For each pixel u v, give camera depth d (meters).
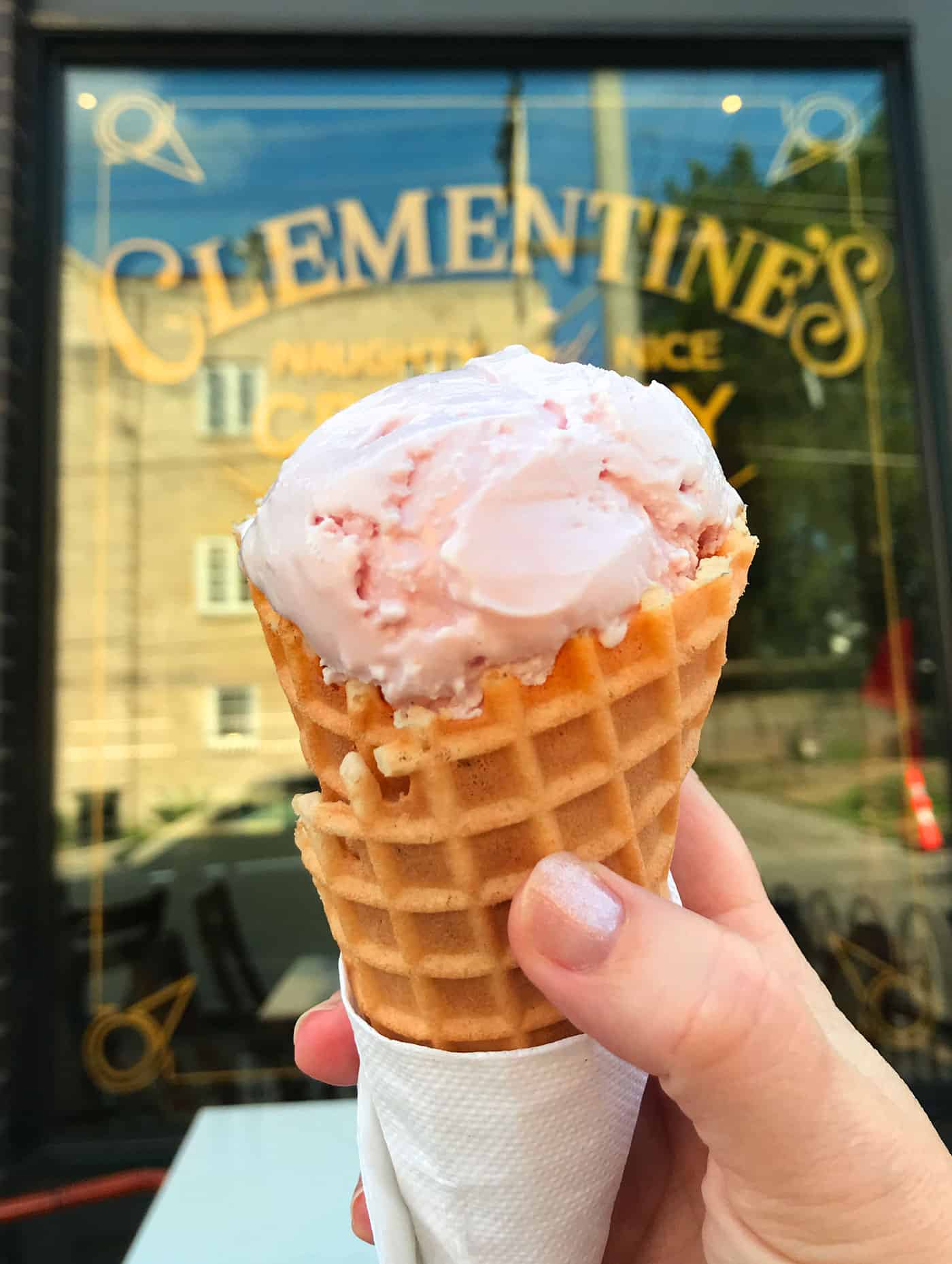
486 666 0.78
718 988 0.77
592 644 0.79
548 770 0.84
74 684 2.40
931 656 2.59
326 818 0.89
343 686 0.85
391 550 0.76
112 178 2.60
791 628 2.57
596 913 0.79
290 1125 2.02
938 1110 2.34
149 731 2.41
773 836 2.48
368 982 0.94
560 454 0.77
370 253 2.64
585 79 2.74
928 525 2.63
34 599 2.40
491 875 0.86
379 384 2.61
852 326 2.72
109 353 2.53
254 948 2.33
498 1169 0.88
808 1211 0.81
